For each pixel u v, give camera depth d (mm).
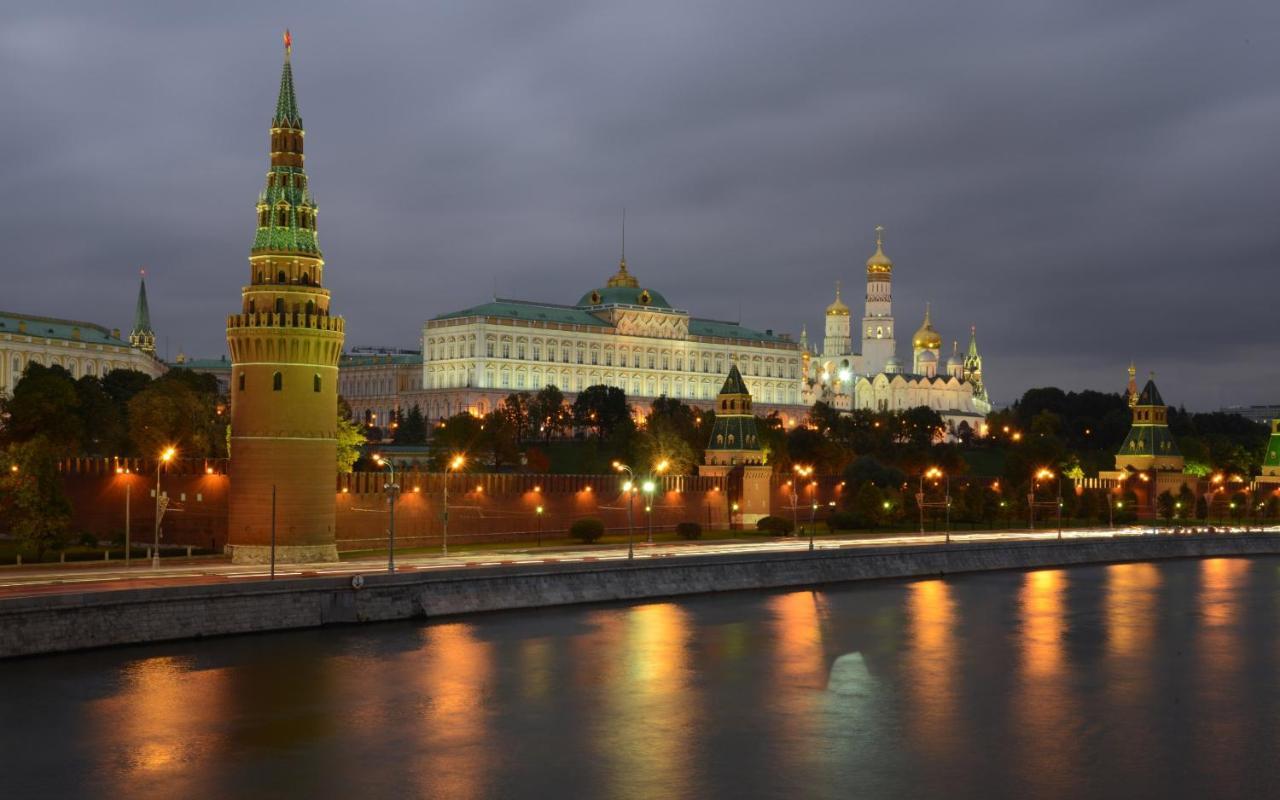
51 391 197750
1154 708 106625
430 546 181375
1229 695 111312
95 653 111000
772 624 140500
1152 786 86500
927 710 104875
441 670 112188
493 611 139750
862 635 136000
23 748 88062
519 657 118625
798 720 100938
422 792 82562
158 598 116000
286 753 89000
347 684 106438
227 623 120000
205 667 109125
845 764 89938
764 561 170375
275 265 155625
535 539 198250
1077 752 93750
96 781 82625
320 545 155500
